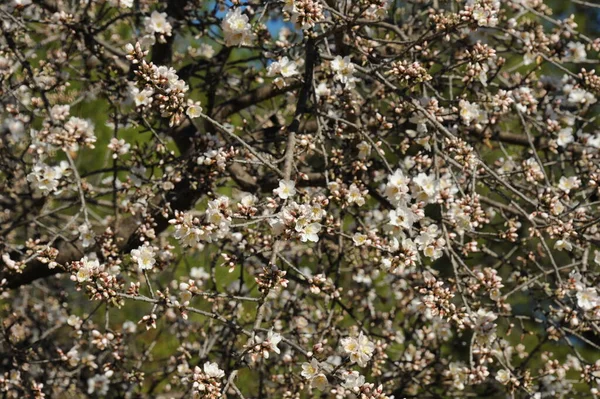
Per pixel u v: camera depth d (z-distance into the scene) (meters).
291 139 3.10
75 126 3.44
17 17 3.75
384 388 4.20
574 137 4.30
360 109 3.83
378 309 5.25
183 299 2.80
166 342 6.00
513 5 4.20
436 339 4.48
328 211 3.80
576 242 3.67
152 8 4.71
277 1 3.14
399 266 2.87
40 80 4.10
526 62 3.68
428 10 3.93
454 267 3.07
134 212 3.69
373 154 4.36
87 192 3.92
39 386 3.72
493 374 3.97
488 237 3.60
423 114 3.14
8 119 4.09
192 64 4.32
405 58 3.65
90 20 4.18
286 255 4.48
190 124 4.29
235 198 4.30
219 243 4.05
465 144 3.14
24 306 4.90
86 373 4.83
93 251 3.91
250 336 2.70
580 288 3.20
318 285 2.77
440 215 3.19
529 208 4.38
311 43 3.29
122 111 4.51
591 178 3.29
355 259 4.05
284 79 3.27
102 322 6.20
